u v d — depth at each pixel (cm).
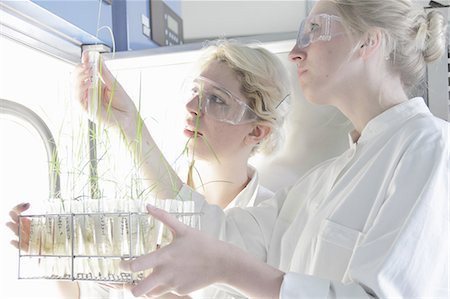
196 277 82
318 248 105
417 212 85
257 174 166
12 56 133
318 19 117
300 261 116
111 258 90
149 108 172
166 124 170
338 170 126
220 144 153
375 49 113
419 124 103
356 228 102
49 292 142
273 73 158
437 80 147
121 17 177
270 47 168
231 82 153
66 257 93
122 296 112
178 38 239
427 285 84
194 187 165
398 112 113
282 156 174
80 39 151
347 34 113
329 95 121
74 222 94
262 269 86
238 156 160
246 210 152
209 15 242
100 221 92
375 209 98
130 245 86
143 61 168
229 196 166
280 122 164
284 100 164
